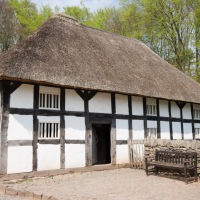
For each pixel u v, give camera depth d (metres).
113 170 11.11
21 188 7.36
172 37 24.81
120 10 27.69
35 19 25.50
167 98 13.19
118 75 12.07
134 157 11.78
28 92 9.52
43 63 9.70
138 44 18.09
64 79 9.70
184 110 15.67
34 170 9.32
